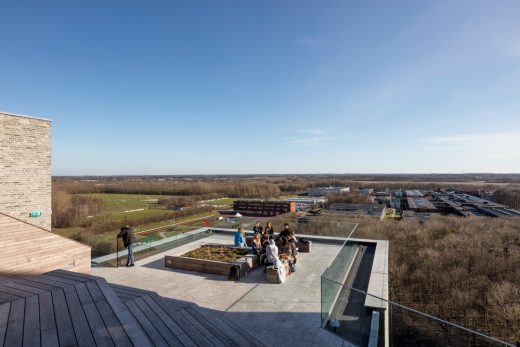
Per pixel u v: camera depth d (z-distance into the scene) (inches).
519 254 1071.0
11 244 342.3
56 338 157.2
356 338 240.4
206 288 339.3
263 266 414.9
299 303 302.2
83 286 220.7
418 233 1368.1
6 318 174.9
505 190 4284.0
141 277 373.4
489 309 732.7
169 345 178.2
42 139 463.2
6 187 422.0
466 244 1190.9
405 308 247.3
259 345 215.2
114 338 159.5
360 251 502.3
